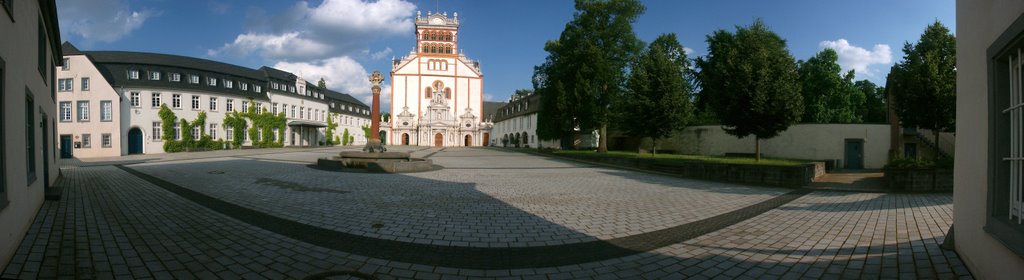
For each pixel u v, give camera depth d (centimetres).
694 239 567
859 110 3931
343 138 7606
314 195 959
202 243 519
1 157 431
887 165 1218
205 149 4416
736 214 760
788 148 2408
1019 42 319
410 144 7206
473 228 627
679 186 1230
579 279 409
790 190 1143
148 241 523
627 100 2333
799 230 620
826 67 3500
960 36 458
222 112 4681
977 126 407
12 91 490
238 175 1444
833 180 1391
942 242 521
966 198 432
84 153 3616
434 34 7362
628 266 450
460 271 429
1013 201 344
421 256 481
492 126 7619
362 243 534
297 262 450
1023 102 332
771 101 1573
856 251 495
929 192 1075
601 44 3097
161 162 2244
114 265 429
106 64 4019
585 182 1320
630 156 2250
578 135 4606
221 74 4806
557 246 531
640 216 734
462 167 1975
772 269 436
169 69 4306
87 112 3653
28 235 539
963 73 446
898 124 2269
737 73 1653
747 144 2567
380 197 938
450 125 7225
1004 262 335
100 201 836
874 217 713
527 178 1440
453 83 7344
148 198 888
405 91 7219
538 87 3706
